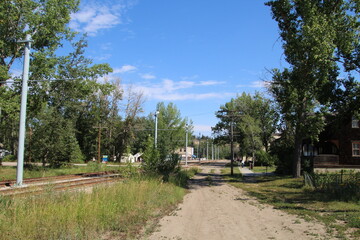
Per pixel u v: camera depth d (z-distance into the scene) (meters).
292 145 39.06
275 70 26.91
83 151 66.38
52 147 34.44
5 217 7.50
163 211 11.91
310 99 25.00
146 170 22.47
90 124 64.94
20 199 9.10
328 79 21.11
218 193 19.91
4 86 25.64
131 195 12.20
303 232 8.92
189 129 85.06
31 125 36.31
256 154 65.62
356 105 20.73
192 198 16.89
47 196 9.80
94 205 9.38
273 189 22.20
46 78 28.59
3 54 27.55
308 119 26.00
